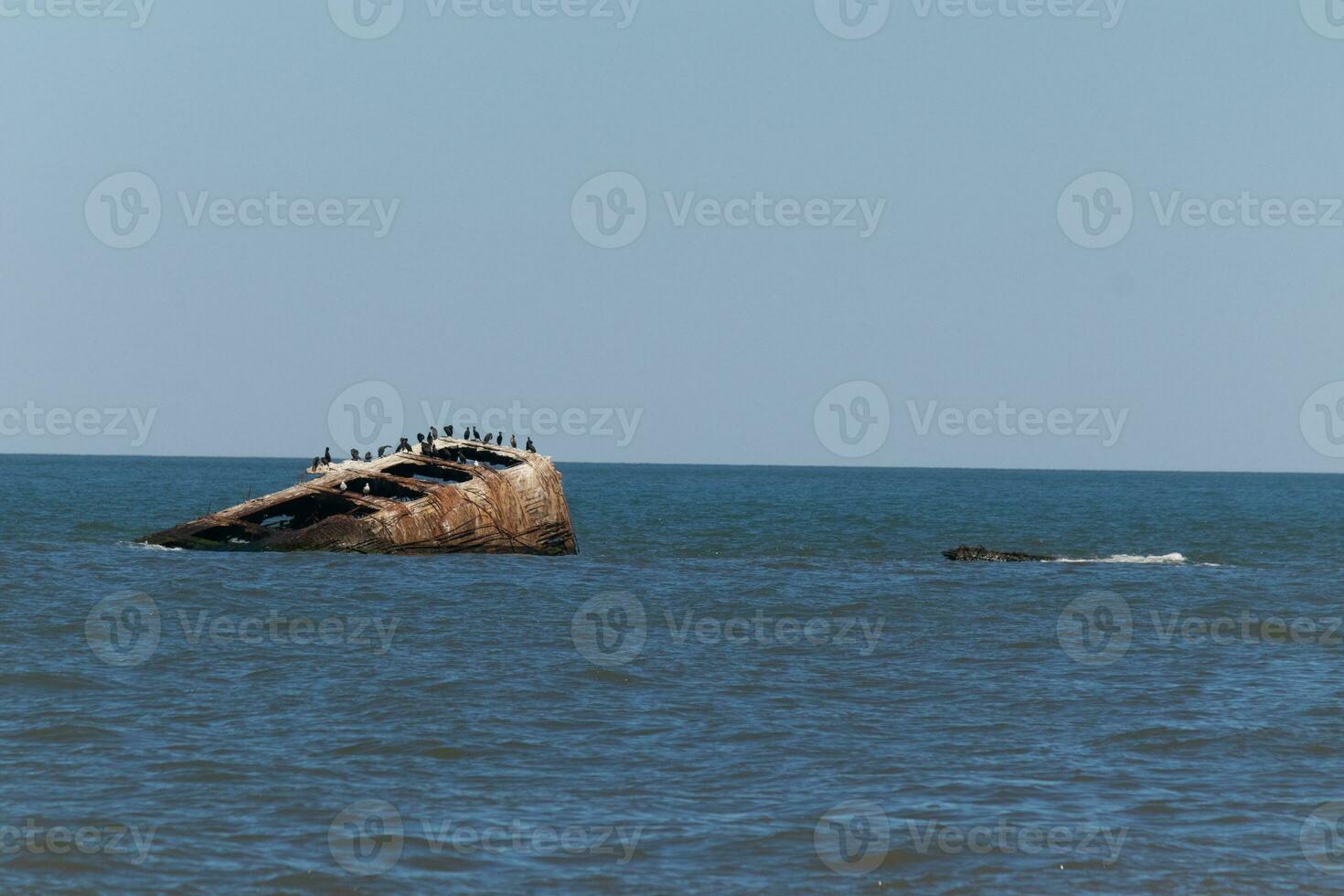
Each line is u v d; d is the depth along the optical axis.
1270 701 40.50
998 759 33.50
